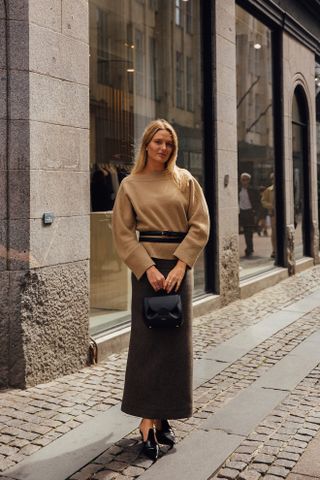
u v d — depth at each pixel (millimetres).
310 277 12469
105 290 6832
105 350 6238
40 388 5219
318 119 15609
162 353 3826
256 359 6191
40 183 5336
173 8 8609
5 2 5184
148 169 3930
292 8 12742
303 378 5523
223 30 9469
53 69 5508
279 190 12539
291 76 12945
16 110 5207
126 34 7598
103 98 7070
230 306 9273
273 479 3475
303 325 7844
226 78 9539
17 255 5191
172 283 3740
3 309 5164
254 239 11094
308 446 3955
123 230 3836
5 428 4270
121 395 5035
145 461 3734
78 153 5820
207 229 3881
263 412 4613
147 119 8008
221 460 3725
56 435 4156
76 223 5773
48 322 5426
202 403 4836
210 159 9297
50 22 5469
